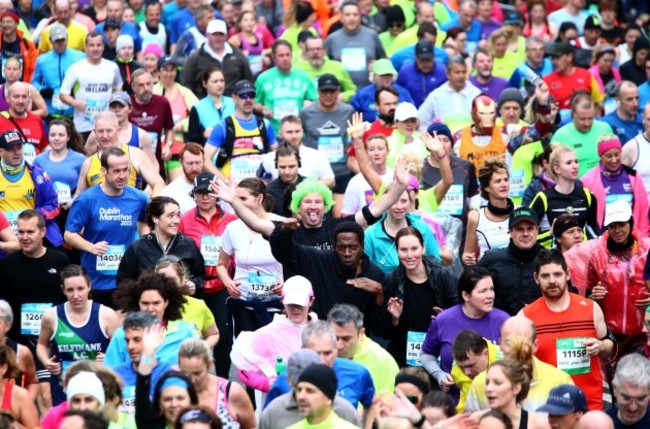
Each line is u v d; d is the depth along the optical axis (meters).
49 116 52.53
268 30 61.53
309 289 31.92
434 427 26.22
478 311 32.03
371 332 34.03
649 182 45.84
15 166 40.19
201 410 25.00
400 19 58.97
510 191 45.34
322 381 25.97
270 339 31.91
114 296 31.67
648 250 34.44
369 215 35.03
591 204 39.62
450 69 51.41
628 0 68.75
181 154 41.62
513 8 63.12
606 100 56.09
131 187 39.28
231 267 37.44
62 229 42.78
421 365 32.59
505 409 27.31
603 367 35.47
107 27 56.56
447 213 39.81
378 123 47.12
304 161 44.41
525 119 48.91
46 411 34.22
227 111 49.44
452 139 42.31
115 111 45.12
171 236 37.00
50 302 36.41
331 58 56.31
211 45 54.16
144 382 27.44
